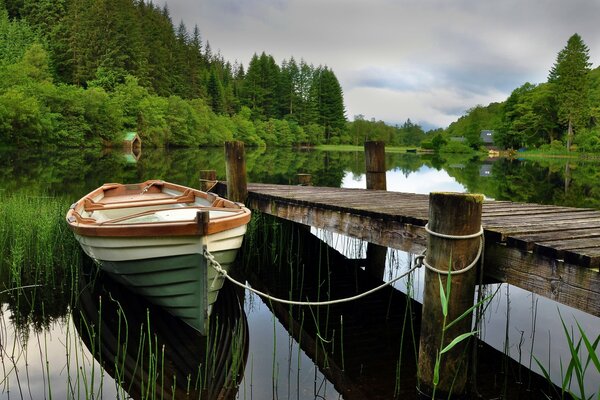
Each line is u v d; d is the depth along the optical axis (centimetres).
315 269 679
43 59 4397
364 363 383
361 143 9369
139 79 5253
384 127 10075
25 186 1326
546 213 443
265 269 675
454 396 311
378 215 433
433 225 303
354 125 9569
